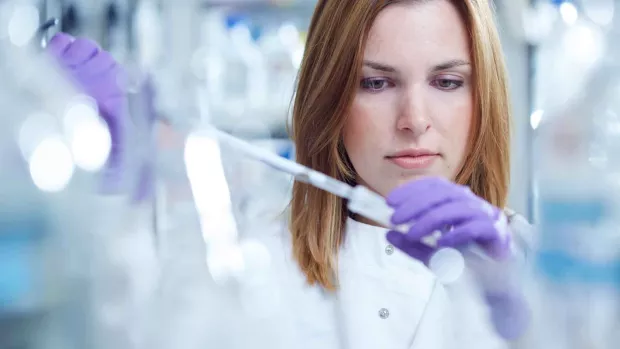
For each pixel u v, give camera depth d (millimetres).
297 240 1213
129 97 902
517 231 935
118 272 549
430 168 1038
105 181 586
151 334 563
